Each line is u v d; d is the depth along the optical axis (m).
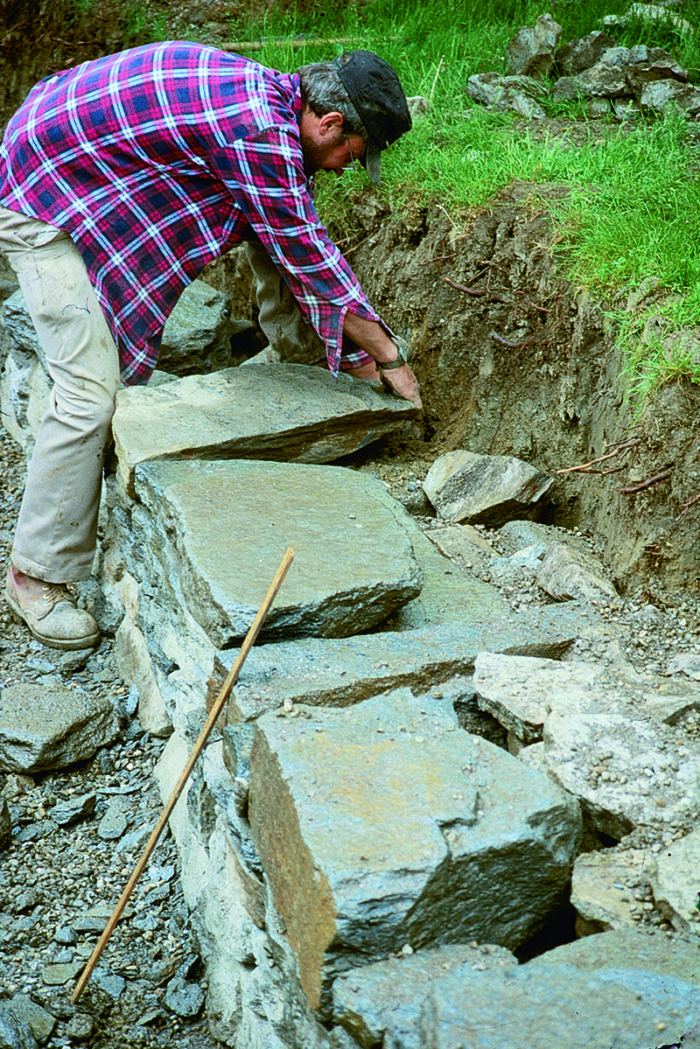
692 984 1.91
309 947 2.13
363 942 2.04
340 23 6.37
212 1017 2.95
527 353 3.91
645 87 4.88
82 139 3.46
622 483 3.41
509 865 2.18
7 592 4.32
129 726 3.93
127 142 3.43
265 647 2.80
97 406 3.73
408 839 2.10
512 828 2.16
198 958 3.13
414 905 2.05
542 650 2.97
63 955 3.15
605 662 2.92
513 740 2.73
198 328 4.56
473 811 2.19
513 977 1.97
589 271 3.64
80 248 3.57
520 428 3.97
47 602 4.19
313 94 3.41
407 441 4.20
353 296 3.53
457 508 3.79
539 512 3.84
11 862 3.43
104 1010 3.02
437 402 4.22
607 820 2.36
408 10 6.21
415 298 4.24
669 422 3.18
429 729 2.46
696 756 2.43
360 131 3.47
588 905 2.16
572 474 3.82
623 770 2.41
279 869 2.31
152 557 3.49
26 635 4.31
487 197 4.07
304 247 3.45
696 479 3.15
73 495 3.89
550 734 2.52
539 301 3.83
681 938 2.05
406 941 2.09
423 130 4.74
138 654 3.99
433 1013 1.90
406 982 2.01
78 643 4.19
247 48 6.03
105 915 3.28
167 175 3.50
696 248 3.54
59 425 3.78
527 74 5.31
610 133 4.62
